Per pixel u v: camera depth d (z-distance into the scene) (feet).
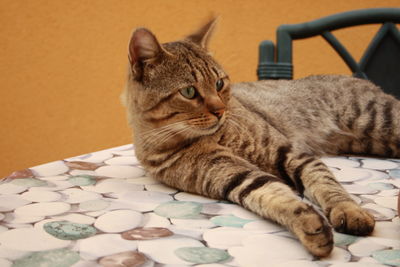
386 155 6.40
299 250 2.95
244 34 9.79
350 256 2.85
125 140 10.40
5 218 3.46
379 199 3.96
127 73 5.24
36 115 10.49
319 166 4.61
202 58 5.02
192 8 9.75
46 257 2.80
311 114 6.66
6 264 2.71
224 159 4.53
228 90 5.22
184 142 4.76
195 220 3.52
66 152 10.61
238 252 2.90
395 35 7.03
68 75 10.24
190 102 4.76
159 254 2.85
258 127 5.18
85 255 2.84
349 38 9.55
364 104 6.52
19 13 10.02
